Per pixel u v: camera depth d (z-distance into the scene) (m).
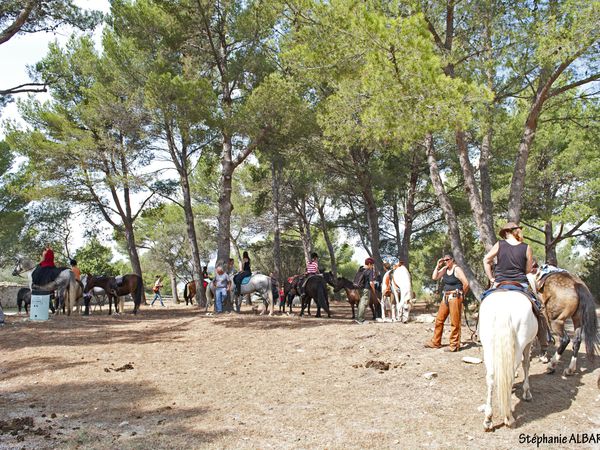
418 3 11.73
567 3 10.84
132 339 12.25
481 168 14.24
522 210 26.20
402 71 10.20
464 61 13.27
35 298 15.61
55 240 34.50
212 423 6.29
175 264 41.06
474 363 8.75
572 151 23.77
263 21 17.72
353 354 9.88
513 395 7.34
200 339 12.20
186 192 25.25
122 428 6.16
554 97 14.34
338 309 24.41
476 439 5.73
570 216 22.36
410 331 11.47
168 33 19.97
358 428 6.07
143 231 40.38
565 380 8.05
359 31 10.42
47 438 5.78
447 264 9.88
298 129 17.86
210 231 38.84
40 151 23.36
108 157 24.44
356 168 22.14
